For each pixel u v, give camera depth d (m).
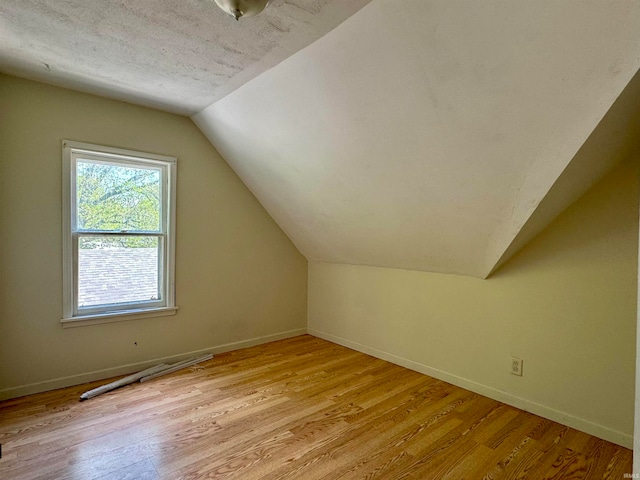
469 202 2.21
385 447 1.99
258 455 1.90
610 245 2.04
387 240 3.03
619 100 1.41
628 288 1.98
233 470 1.78
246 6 1.42
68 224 2.68
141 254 3.09
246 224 3.72
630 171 1.96
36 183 2.55
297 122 2.50
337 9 1.66
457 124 1.84
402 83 1.83
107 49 2.08
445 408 2.45
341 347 3.80
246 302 3.75
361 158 2.42
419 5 1.51
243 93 2.59
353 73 1.95
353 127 2.25
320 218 3.35
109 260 2.92
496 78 1.57
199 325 3.41
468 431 2.16
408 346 3.21
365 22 1.70
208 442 2.01
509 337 2.52
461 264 2.72
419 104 1.87
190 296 3.34
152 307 3.13
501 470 1.80
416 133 2.03
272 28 1.82
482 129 1.79
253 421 2.24
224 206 3.54
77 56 2.17
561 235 2.24
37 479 1.68
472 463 1.85
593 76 1.38
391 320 3.36
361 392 2.69
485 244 2.41
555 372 2.28
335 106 2.20
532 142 1.71
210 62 2.20
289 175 3.07
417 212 2.54
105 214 2.88
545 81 1.48
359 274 3.68
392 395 2.65
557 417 2.27
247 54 2.09
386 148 2.23
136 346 3.04
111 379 2.87
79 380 2.76
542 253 2.34
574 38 1.32
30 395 2.55
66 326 2.70
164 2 1.65
